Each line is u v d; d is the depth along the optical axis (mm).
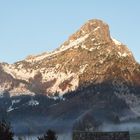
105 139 60844
